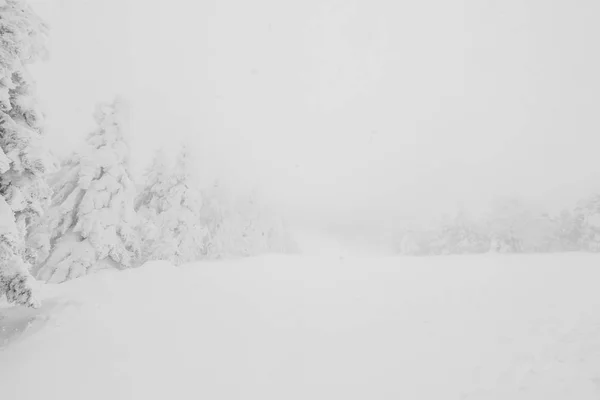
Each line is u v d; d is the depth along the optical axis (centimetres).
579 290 1075
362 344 728
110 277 1148
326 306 1014
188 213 2220
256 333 784
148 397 523
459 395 530
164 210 2211
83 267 1402
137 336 719
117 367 597
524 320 822
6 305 832
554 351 648
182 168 2288
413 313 929
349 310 973
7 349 641
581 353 629
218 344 716
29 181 721
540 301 973
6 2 716
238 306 973
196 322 827
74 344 660
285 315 916
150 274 1236
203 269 1556
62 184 1519
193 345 704
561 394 515
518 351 659
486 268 1730
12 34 715
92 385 543
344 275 1597
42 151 722
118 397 518
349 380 583
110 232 1496
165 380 571
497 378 571
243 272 1572
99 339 685
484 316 870
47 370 577
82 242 1453
